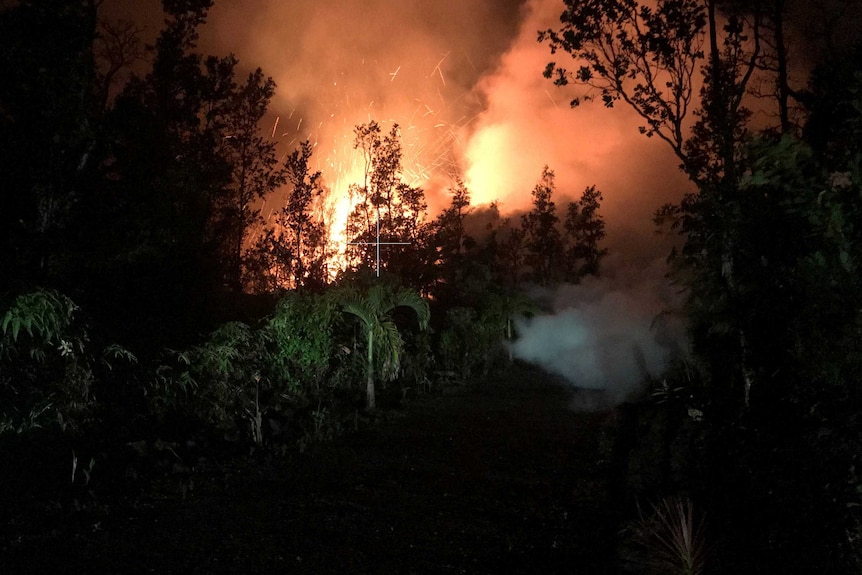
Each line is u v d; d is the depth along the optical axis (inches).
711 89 478.3
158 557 235.1
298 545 250.7
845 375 214.4
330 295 544.7
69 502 279.9
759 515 238.2
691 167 483.2
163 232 521.0
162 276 525.0
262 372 501.4
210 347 440.5
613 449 386.9
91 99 484.1
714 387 398.3
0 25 435.5
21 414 351.9
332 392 561.3
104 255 478.9
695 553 211.8
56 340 382.6
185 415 425.1
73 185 474.3
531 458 400.8
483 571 233.8
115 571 222.1
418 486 335.3
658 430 349.7
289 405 496.7
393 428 479.2
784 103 478.3
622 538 249.9
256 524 270.7
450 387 691.4
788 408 261.0
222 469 347.3
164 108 935.7
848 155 222.1
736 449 290.8
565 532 272.5
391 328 567.8
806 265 217.2
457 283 1136.8
